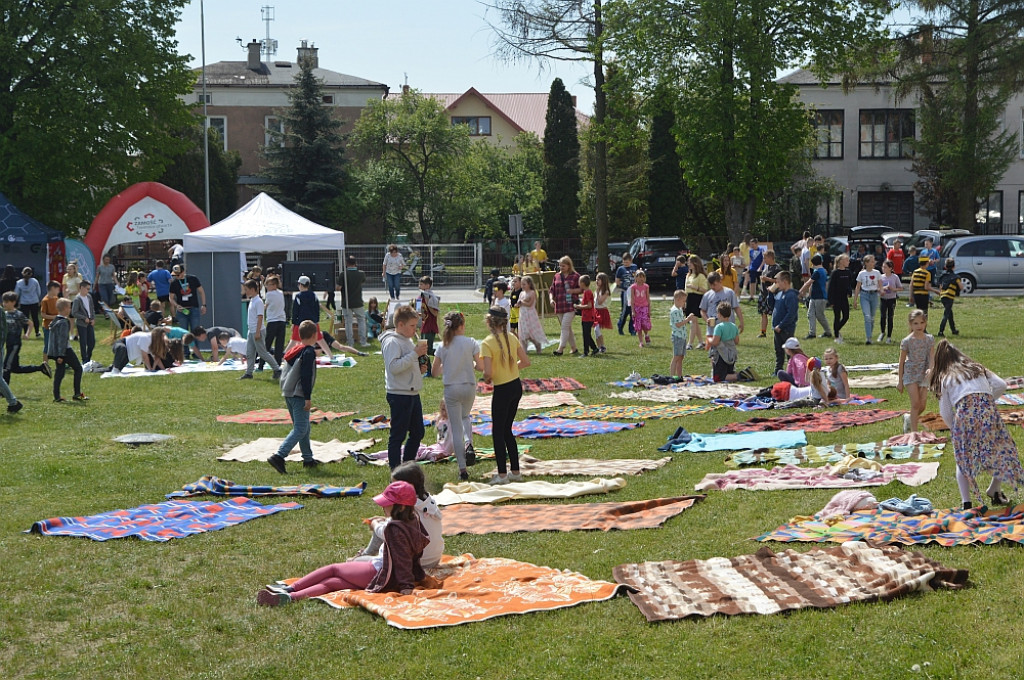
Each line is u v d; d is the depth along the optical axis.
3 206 31.48
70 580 7.75
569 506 9.52
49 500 10.29
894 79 51.44
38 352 23.14
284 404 16.64
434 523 7.54
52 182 37.97
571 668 5.84
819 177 55.06
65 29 37.66
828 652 5.82
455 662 5.99
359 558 7.66
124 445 13.05
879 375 17.23
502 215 65.06
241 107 65.06
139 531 8.98
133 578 7.79
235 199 55.91
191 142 43.47
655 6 40.62
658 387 17.16
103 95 38.47
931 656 5.69
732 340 17.52
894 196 56.59
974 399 8.23
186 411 15.91
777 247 42.25
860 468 10.05
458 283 41.31
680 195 52.38
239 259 25.20
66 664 6.21
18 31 37.69
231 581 7.73
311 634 6.54
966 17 44.31
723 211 53.38
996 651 5.69
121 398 17.16
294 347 11.88
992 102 46.03
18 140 37.12
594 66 40.56
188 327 23.89
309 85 54.78
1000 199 55.78
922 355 11.59
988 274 34.19
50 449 12.70
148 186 33.06
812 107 52.78
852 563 7.15
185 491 10.43
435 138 59.75
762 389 15.47
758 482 9.98
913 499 8.58
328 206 54.06
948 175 48.00
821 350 21.02
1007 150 48.56
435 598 7.01
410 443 11.16
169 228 33.09
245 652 6.34
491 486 10.52
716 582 6.98
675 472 10.91
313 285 25.59
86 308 20.98
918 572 6.73
